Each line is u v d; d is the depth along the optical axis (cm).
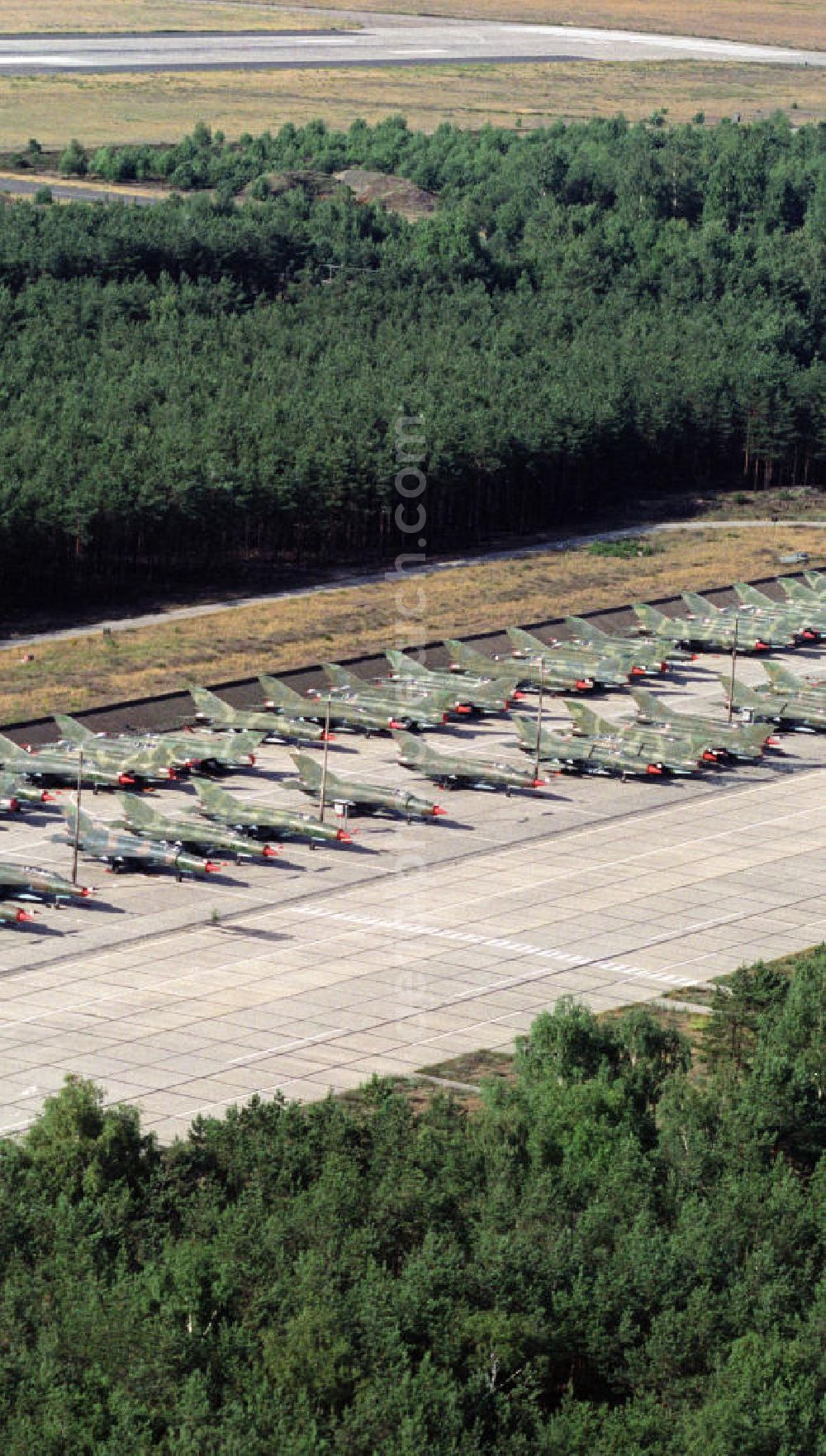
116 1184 12375
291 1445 10025
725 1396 10562
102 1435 10294
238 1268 11419
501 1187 12212
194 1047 15412
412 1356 11088
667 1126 13250
